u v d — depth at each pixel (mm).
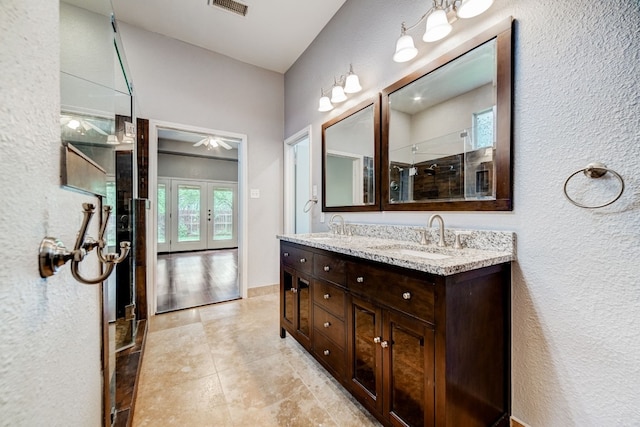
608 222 957
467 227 1430
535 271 1146
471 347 1049
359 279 1345
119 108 1839
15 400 421
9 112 407
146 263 2412
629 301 915
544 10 1110
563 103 1059
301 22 2588
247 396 1475
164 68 2760
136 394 1443
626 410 921
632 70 903
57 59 608
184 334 2234
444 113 1562
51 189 559
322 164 2715
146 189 2551
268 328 2361
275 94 3473
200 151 6875
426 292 1017
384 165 1959
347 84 2131
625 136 918
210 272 4562
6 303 397
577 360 1031
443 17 1400
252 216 3309
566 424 1060
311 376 1662
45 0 536
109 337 1133
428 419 1006
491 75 1319
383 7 1952
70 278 659
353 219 2309
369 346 1295
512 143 1214
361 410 1374
